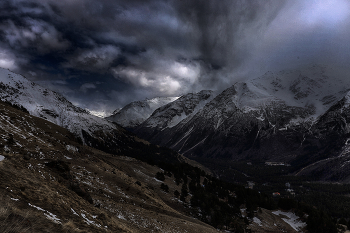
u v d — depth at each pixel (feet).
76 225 46.06
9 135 117.80
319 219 356.79
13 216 33.63
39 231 33.09
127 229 76.59
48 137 177.58
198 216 297.33
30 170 75.97
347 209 654.12
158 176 434.30
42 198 51.55
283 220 415.03
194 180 525.75
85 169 165.37
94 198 115.24
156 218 142.10
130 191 188.65
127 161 485.56
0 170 56.70
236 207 394.32
